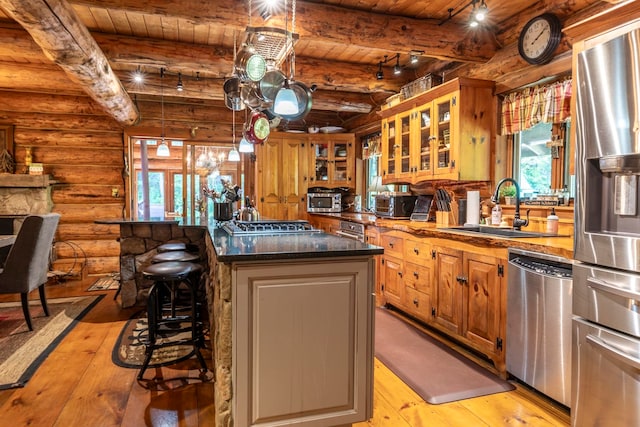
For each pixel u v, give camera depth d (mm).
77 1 2580
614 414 1740
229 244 2053
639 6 1764
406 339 3162
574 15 2771
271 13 2869
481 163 3461
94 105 5691
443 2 3045
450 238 2977
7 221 5199
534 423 2027
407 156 4230
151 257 4133
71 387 2365
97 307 4062
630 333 1675
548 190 3043
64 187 5719
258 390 1778
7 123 5457
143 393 2307
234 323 1739
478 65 3678
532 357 2244
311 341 1841
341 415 1899
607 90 1748
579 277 1921
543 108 3012
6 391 2305
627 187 1731
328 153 6277
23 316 3721
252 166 6621
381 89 4629
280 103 2268
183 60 3861
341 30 3094
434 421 2039
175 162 8711
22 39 3523
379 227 4117
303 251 1801
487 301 2615
